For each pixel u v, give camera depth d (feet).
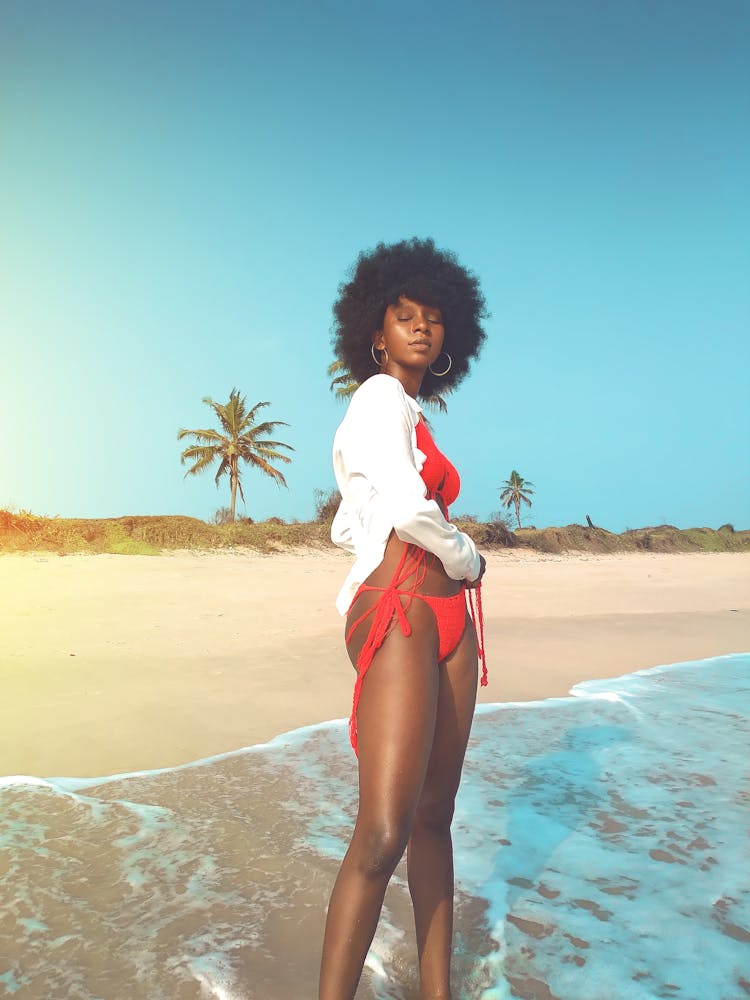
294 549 66.39
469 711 6.04
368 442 5.80
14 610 27.96
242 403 126.31
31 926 7.24
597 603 36.32
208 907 7.64
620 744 13.61
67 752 12.40
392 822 5.00
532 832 9.74
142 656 20.02
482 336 8.25
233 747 12.94
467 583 6.09
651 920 7.65
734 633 27.73
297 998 6.17
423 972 5.94
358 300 7.43
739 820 10.19
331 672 18.54
